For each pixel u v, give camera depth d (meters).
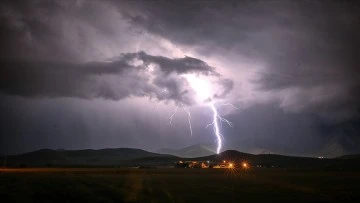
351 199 38.00
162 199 38.03
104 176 78.44
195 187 52.28
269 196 41.06
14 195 38.22
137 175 85.50
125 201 36.41
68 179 59.47
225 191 46.47
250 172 105.31
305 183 59.97
